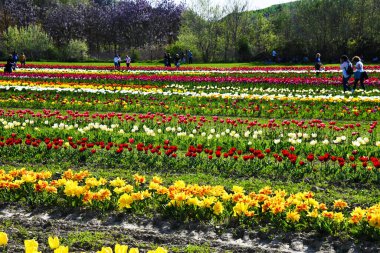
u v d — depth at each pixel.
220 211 7.37
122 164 11.64
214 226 7.49
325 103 20.73
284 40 79.25
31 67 46.22
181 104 21.72
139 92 24.34
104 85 28.31
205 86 28.59
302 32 78.12
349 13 75.12
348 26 75.00
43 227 7.53
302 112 19.11
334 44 68.88
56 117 17.12
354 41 66.69
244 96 22.48
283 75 36.97
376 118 18.03
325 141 12.86
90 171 11.11
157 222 7.72
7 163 11.84
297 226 7.29
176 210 7.85
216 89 27.41
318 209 7.77
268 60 71.25
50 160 12.03
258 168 10.88
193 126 16.64
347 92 24.75
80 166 11.59
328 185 9.92
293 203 7.51
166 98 23.38
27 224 7.60
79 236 7.05
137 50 83.62
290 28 84.62
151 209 8.18
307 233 7.17
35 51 73.94
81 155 12.08
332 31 75.50
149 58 81.50
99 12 100.44
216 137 14.38
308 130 16.27
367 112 18.36
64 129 15.94
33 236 7.08
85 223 7.75
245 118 19.00
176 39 103.69
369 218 6.77
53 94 24.64
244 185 9.95
